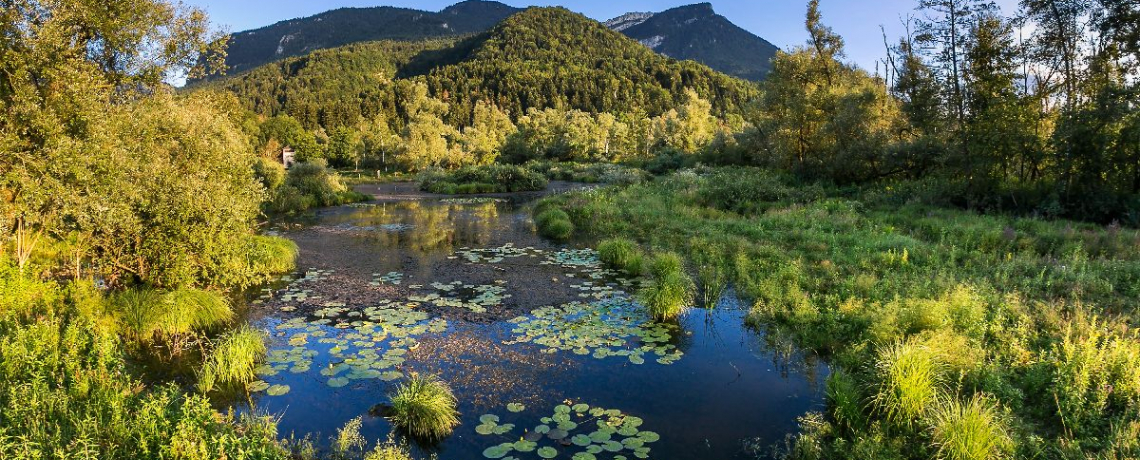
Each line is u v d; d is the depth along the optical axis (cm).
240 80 15225
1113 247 1159
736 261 1234
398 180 5188
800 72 3028
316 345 792
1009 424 516
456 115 11044
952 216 1658
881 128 2609
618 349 784
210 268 977
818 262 1214
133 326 789
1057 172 1702
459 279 1188
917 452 505
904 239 1295
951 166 2056
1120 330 706
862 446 511
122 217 837
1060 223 1478
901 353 612
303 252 1491
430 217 2327
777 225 1622
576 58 15262
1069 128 1625
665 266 1159
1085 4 1714
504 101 12031
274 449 480
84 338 667
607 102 11369
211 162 1081
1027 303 842
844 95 2658
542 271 1266
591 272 1252
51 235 1046
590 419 589
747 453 533
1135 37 1652
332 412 607
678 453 532
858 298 936
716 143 4316
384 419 592
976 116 1897
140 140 920
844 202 2011
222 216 978
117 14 922
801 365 734
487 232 1872
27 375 575
